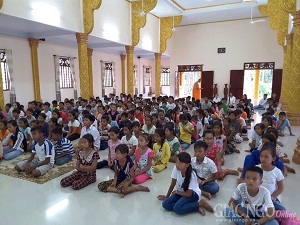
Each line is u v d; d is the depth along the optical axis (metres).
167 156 3.48
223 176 3.14
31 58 8.30
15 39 7.78
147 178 3.13
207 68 14.01
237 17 12.77
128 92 10.38
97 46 10.42
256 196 1.93
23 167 3.31
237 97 13.43
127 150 2.77
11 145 4.12
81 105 6.62
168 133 3.78
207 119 5.23
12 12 5.50
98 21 8.23
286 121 5.36
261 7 10.73
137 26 9.97
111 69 12.78
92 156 3.01
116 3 9.11
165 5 10.84
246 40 13.02
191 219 2.24
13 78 7.74
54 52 9.27
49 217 2.27
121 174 2.81
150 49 12.17
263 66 12.81
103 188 2.79
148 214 2.32
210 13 11.99
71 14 7.16
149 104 6.71
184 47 14.45
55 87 9.38
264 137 2.87
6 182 3.04
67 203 2.53
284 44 9.40
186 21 13.55
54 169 3.47
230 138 4.43
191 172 2.33
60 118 5.33
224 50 13.53
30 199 2.61
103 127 4.64
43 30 7.68
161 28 12.86
